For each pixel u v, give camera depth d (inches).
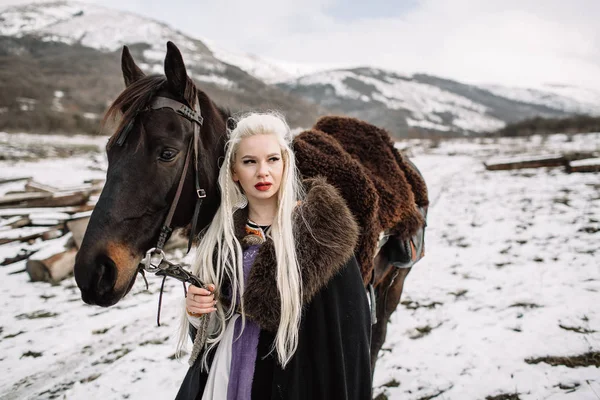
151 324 136.3
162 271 47.7
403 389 95.9
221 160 57.2
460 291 146.9
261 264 45.6
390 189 71.1
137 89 51.8
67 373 109.0
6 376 107.9
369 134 77.9
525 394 88.8
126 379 105.7
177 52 50.3
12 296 161.0
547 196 288.0
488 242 200.7
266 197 47.7
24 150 679.7
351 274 48.6
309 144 64.2
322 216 46.9
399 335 120.8
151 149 49.6
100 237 47.0
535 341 108.3
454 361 104.3
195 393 49.1
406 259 76.9
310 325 46.8
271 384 46.4
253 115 49.3
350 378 46.9
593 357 98.5
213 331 51.3
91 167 471.8
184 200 52.9
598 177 340.5
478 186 360.8
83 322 138.3
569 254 169.9
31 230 216.2
